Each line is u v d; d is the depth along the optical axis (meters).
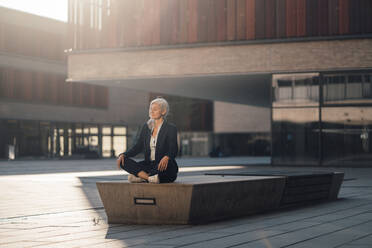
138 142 6.79
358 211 8.10
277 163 24.36
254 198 7.65
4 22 39.97
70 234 5.97
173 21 24.97
